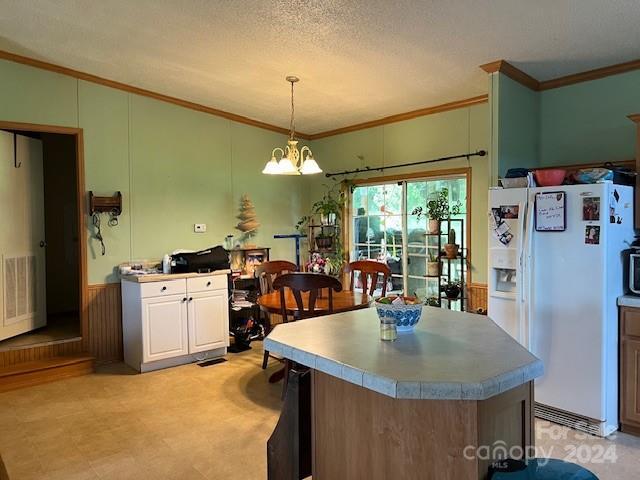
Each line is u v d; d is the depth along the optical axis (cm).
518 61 337
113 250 452
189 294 441
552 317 299
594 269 281
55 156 575
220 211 527
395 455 160
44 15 315
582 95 361
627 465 251
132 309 429
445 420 148
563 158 371
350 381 152
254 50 350
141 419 320
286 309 345
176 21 313
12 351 402
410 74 376
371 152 527
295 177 600
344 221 557
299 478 196
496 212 324
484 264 421
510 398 158
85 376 410
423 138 470
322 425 186
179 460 265
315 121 536
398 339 189
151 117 473
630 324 286
